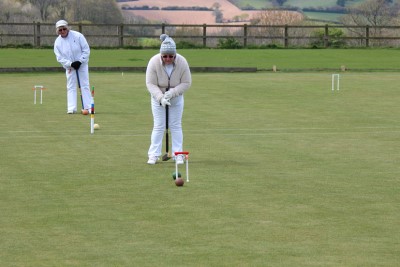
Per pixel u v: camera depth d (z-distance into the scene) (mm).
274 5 110000
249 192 21125
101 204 19891
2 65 59438
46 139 29188
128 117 34656
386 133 30844
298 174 23344
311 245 16656
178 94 24578
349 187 21719
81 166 24406
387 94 43938
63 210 19328
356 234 17406
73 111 36031
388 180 22609
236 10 109000
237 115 35375
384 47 80250
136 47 76500
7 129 31375
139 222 18297
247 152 26734
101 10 99750
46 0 99938
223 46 78500
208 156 26031
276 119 34281
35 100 39375
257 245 16625
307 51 74812
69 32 36156
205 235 17328
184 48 77562
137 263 15547
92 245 16625
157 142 24844
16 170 23797
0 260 15695
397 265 15469
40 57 66000
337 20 101250
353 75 55812
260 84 48906
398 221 18406
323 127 32188
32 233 17469
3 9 98312
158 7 107688
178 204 19891
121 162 25016
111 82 49500
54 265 15414
